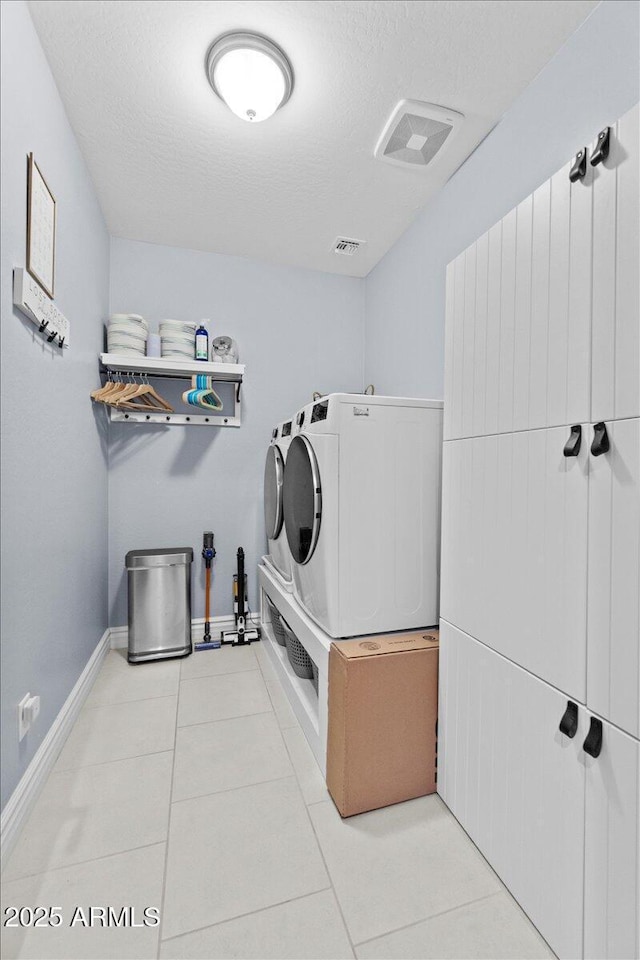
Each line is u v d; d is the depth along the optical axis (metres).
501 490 1.20
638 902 0.80
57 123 1.72
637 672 0.81
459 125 1.89
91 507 2.32
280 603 2.28
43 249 1.54
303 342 3.23
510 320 1.17
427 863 1.24
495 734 1.20
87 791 1.51
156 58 1.59
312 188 2.34
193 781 1.57
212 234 2.80
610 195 0.88
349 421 1.59
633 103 1.30
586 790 0.92
